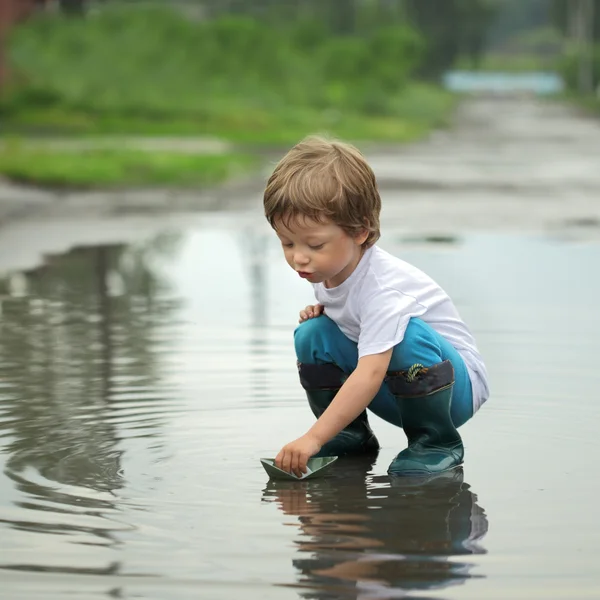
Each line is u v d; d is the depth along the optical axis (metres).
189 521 7.66
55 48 98.75
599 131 98.75
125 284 20.38
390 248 25.50
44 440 9.81
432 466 8.92
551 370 12.75
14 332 15.55
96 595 6.46
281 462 8.66
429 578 6.64
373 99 115.12
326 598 6.38
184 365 13.05
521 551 7.07
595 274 21.34
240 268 22.44
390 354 8.94
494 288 19.61
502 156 65.44
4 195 40.12
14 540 7.30
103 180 45.81
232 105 101.12
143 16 104.88
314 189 8.63
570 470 8.91
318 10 174.25
